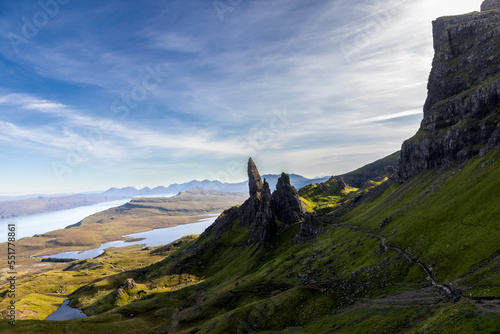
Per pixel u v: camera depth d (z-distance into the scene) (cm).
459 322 5753
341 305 10619
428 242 11806
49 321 15038
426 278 9638
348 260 14912
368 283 11306
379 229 16675
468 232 10619
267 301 13088
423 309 7625
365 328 7756
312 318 10675
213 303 16938
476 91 19925
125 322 16425
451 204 13350
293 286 14725
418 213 15088
